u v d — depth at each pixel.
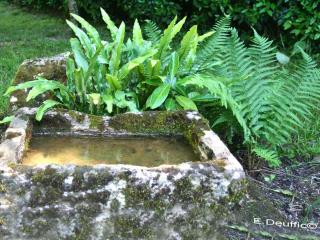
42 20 7.81
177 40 6.38
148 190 2.69
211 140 3.02
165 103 3.54
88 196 2.67
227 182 2.75
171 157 3.07
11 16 8.12
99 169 2.67
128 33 6.85
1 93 4.62
